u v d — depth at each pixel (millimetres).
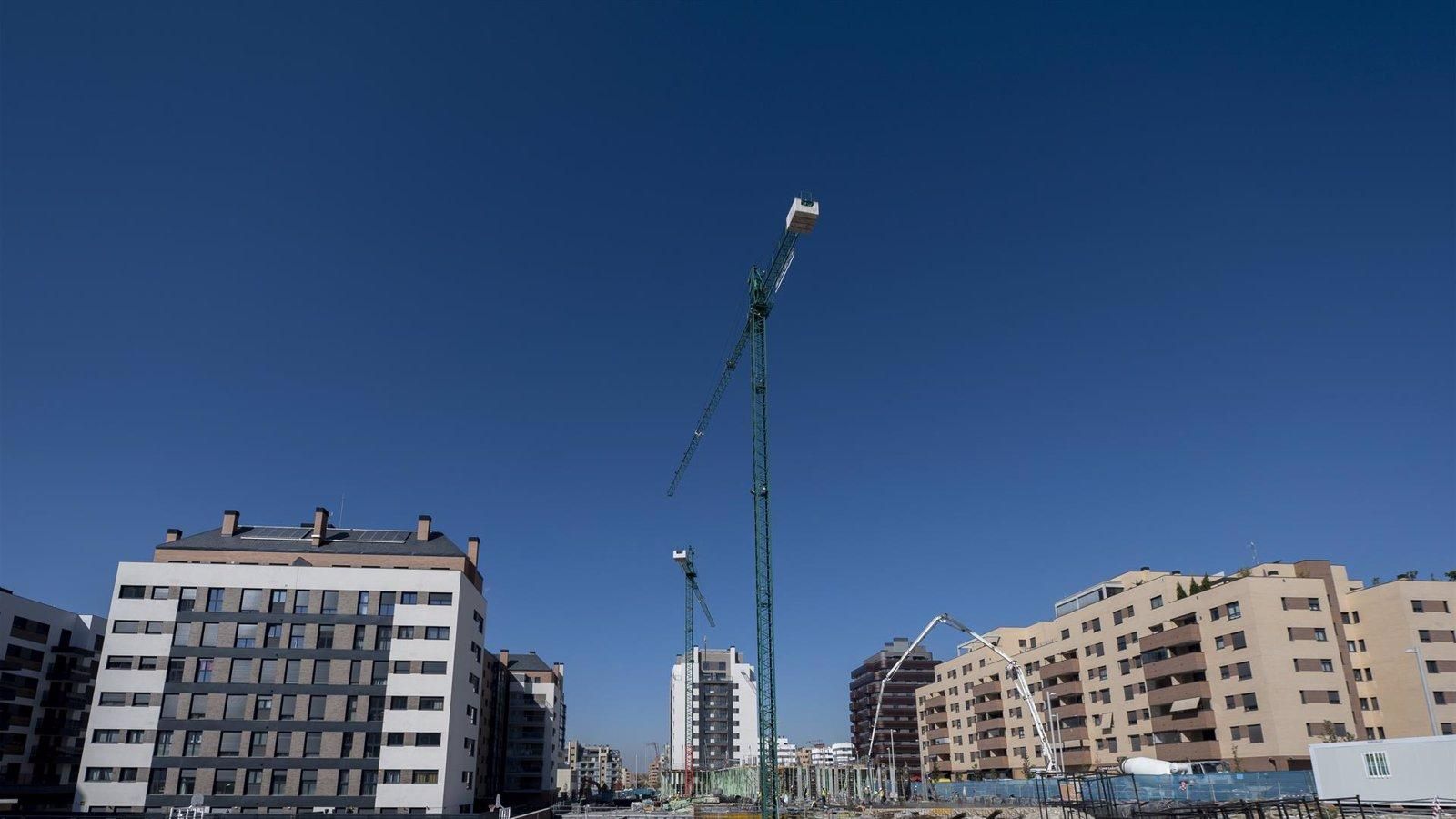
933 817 83500
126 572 93312
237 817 85188
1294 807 56844
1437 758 51719
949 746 165875
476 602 105625
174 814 79562
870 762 145625
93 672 113250
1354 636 87875
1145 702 104812
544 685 168125
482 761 133750
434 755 91688
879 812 92688
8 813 84438
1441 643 81625
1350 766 56625
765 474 93500
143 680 90250
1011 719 139625
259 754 89438
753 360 98312
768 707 86625
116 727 88625
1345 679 85625
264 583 95188
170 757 88250
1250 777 73500
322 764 89750
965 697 160375
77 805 85938
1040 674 127875
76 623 113188
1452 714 79312
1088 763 114875
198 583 94188
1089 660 117750
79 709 110750
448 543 108125
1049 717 119625
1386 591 84875
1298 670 85188
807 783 145000
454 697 95125
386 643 94875
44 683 106750
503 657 175500
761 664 87938
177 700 90188
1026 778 119875
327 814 86500
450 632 96188
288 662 92812
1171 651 101062
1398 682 82688
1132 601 109062
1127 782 78750
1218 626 92250
